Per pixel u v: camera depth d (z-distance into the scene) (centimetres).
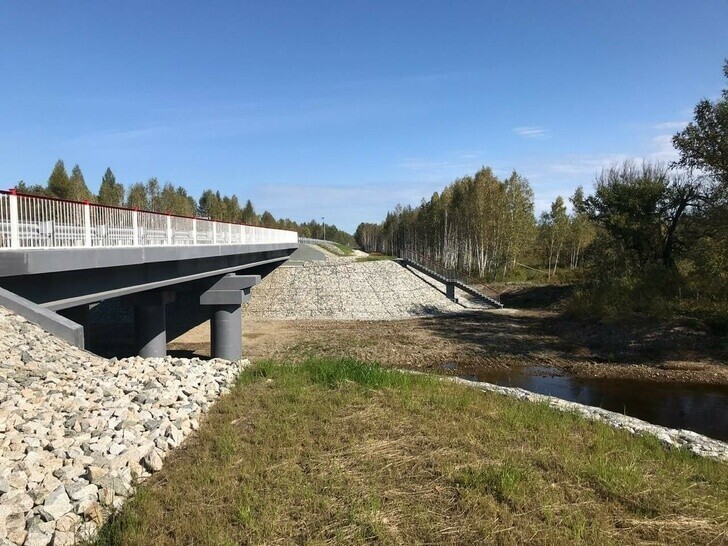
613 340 2728
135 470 618
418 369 2325
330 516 538
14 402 729
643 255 3666
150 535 490
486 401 1072
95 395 824
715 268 2753
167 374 1038
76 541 480
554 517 553
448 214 6644
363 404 939
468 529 523
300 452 707
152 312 2280
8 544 451
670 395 1886
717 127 2677
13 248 1012
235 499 563
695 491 671
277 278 4612
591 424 990
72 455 606
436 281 4841
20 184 5609
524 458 716
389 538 496
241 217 10088
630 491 635
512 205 5581
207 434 761
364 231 14900
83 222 1271
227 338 2489
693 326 2648
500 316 3775
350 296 4300
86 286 1367
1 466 559
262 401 943
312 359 1324
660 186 3656
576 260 6106
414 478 638
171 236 1817
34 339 1008
